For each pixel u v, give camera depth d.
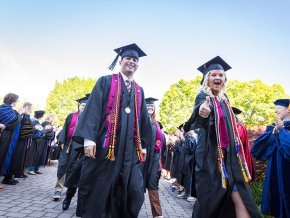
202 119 2.64
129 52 3.11
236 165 2.60
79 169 4.71
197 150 2.76
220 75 3.00
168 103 39.72
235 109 3.33
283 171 3.48
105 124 2.77
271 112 29.70
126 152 2.69
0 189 6.37
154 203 4.55
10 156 7.01
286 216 3.38
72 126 5.62
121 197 2.60
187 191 7.43
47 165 13.70
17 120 6.99
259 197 5.75
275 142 3.69
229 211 2.63
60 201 5.60
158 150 4.82
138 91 3.06
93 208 2.56
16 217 4.13
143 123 3.09
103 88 2.89
